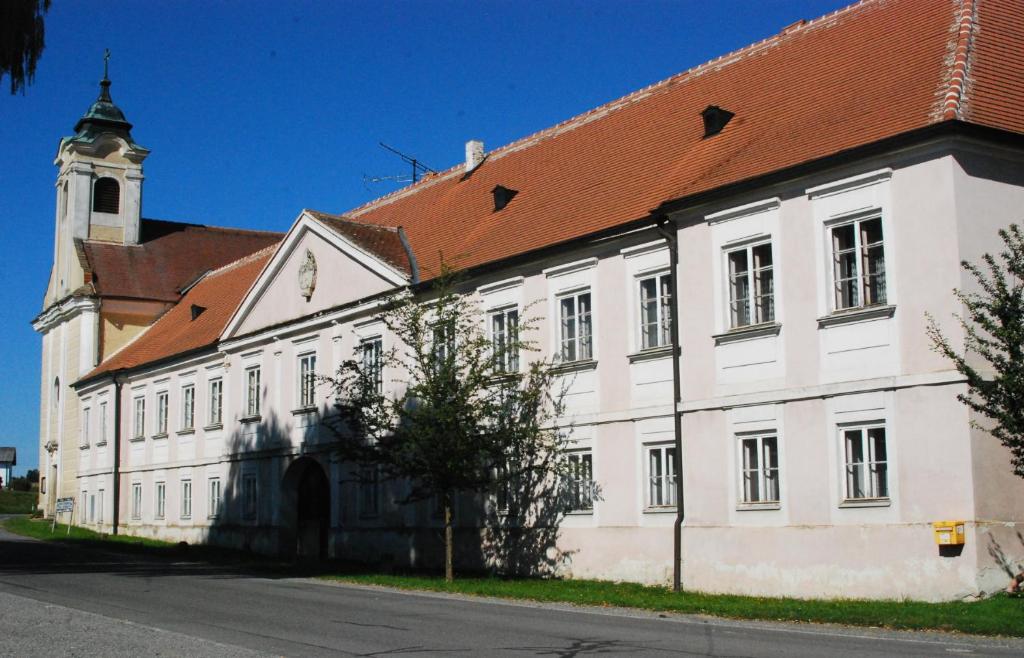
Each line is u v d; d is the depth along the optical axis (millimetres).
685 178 25219
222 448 43250
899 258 20047
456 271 27922
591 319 26750
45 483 63688
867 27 25469
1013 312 17453
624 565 25172
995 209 19859
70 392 59719
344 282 35719
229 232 64125
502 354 26641
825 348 21125
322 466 36656
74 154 59656
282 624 16625
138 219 60781
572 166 31703
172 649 13391
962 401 17953
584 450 26672
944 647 14047
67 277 60375
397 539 32812
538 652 13492
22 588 22594
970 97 20203
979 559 18438
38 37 25766
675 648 13867
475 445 25828
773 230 22234
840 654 13289
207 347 44094
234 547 41656
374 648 13898
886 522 19797
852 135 21094
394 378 31938
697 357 23578
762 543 21844
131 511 51281
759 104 26062
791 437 21547
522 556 28094
